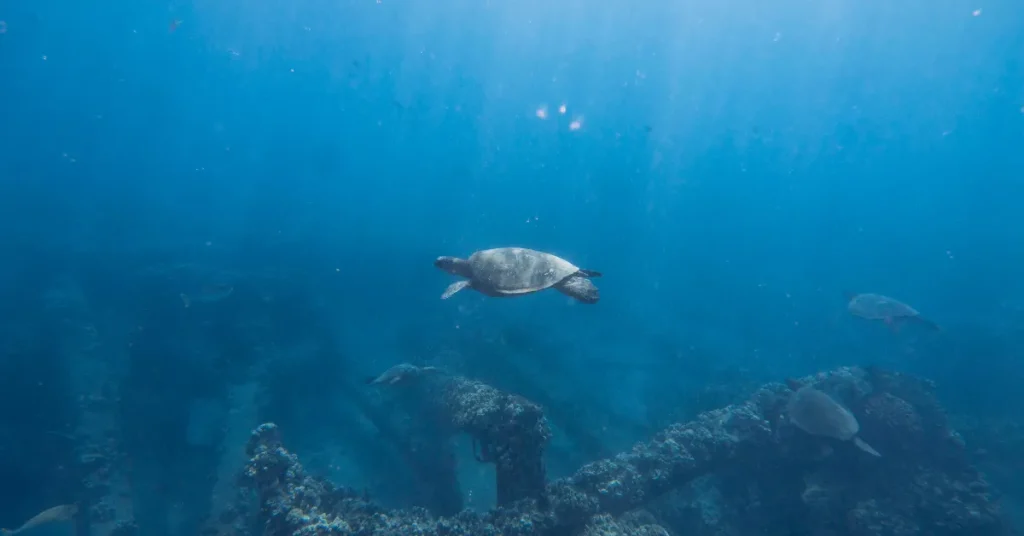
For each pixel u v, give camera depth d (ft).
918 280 139.74
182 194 183.83
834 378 40.22
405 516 26.48
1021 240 204.85
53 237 109.70
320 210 171.22
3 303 69.97
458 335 70.79
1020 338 82.48
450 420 40.34
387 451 45.29
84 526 35.32
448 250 122.93
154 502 38.99
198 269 87.81
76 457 41.04
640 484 32.30
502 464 27.81
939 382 69.26
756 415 37.68
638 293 107.34
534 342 70.64
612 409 55.52
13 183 170.19
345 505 26.71
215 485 40.96
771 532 35.63
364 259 111.75
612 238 167.43
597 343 75.05
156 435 45.62
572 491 27.22
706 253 170.60
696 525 36.78
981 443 52.80
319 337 68.33
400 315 79.77
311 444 46.14
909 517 32.63
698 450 35.27
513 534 24.17
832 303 111.75
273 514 23.84
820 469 35.47
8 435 41.88
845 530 32.40
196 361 57.36
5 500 37.35
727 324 93.86
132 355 57.72
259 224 144.46
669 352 74.69
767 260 174.29
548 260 25.84
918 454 36.19
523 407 28.81
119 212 142.61
